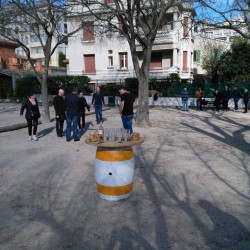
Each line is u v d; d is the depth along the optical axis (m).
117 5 11.63
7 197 4.75
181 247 3.31
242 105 21.14
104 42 29.44
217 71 30.80
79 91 10.80
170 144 8.84
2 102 27.61
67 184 5.36
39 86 27.03
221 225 3.82
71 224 3.84
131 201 4.59
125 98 8.88
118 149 4.51
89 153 7.68
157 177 5.77
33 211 4.23
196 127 12.28
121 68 29.39
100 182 4.62
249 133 10.89
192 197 4.77
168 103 23.11
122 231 3.66
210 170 6.27
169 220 3.96
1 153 7.71
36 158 7.18
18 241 3.43
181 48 29.05
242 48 28.25
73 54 31.03
